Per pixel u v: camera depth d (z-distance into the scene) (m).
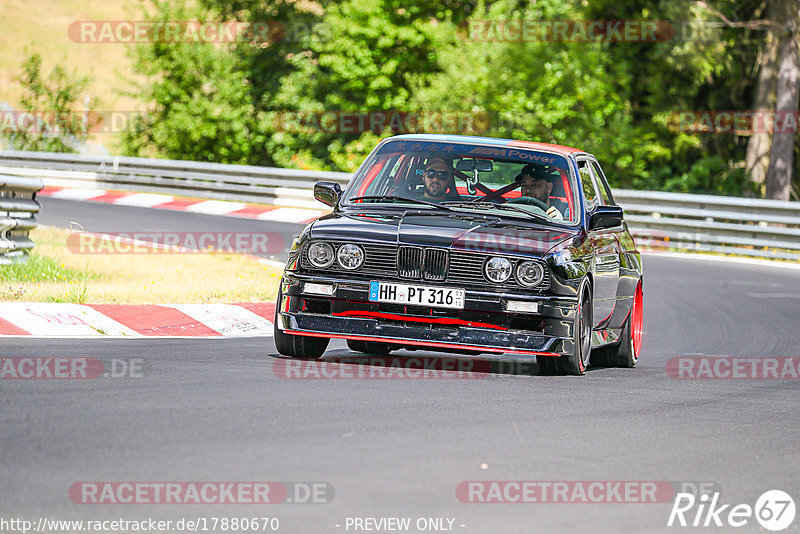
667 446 23.03
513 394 28.03
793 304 57.69
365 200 34.16
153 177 112.19
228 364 30.67
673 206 88.75
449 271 30.64
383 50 132.62
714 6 131.50
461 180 34.19
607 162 125.62
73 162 116.94
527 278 30.58
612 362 37.97
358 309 31.02
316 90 137.62
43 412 22.67
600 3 128.50
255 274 54.50
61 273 48.88
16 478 17.97
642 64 133.00
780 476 21.11
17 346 32.00
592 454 21.75
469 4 141.62
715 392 31.38
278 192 104.38
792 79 120.94
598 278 33.62
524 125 124.56
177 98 140.12
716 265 76.56
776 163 121.06
